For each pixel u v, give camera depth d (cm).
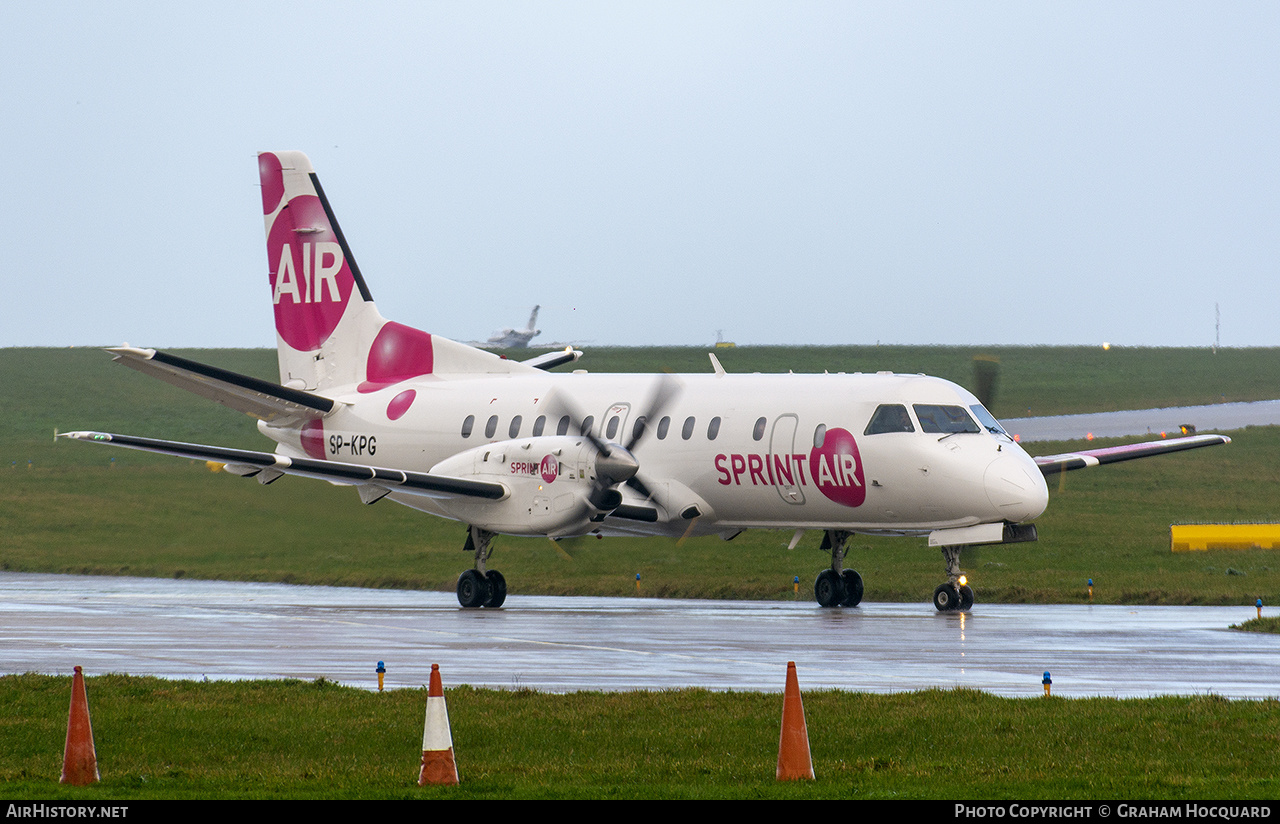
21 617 8856
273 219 12769
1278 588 10706
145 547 15312
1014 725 4650
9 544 15600
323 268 12600
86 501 18225
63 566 14225
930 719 4734
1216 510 16662
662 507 10281
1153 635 7475
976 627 8000
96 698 5259
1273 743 4369
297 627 8181
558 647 6981
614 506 9538
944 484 9050
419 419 11719
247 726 4778
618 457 9456
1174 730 4562
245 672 6034
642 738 4566
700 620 8644
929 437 9188
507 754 4412
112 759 4378
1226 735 4481
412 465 11731
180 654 6712
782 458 9681
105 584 12638
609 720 4816
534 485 9775
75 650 6888
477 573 10138
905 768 4125
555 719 4825
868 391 9569
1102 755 4284
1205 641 7150
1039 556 13350
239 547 15138
